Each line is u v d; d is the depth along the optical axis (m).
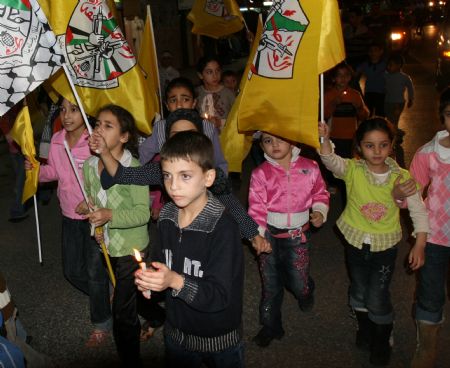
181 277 2.43
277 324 4.07
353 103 6.87
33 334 4.46
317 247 5.86
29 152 3.93
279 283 4.00
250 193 3.85
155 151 4.45
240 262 2.61
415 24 35.69
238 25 7.58
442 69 14.73
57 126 4.92
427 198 3.42
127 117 3.56
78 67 4.04
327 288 4.94
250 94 3.82
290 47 3.66
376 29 16.08
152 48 5.57
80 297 5.04
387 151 3.44
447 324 4.23
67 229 4.08
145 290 2.49
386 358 3.78
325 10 3.56
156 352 4.11
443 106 3.20
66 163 3.98
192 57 26.86
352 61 16.27
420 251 3.34
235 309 2.68
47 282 5.38
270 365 3.90
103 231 3.62
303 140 3.64
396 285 4.93
